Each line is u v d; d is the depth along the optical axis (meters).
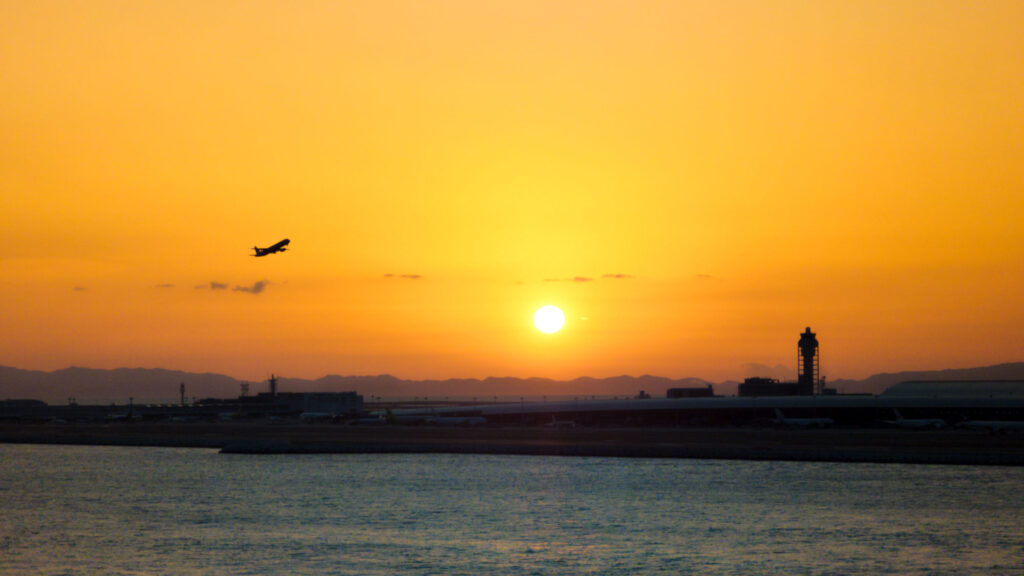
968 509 138.38
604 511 139.75
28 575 103.38
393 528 127.75
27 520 136.75
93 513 142.88
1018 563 105.50
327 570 103.56
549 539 119.38
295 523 132.25
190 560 108.94
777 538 118.69
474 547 114.81
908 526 125.38
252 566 105.94
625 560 107.50
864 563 105.62
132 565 106.94
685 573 101.56
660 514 136.62
